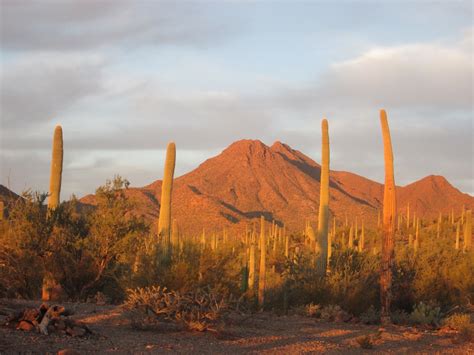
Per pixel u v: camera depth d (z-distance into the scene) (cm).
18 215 2325
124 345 1320
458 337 1777
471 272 2864
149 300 1619
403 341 1697
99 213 2416
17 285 2295
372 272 2708
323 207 2658
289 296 2509
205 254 2303
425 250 3166
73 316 1689
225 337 1545
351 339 1672
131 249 2350
